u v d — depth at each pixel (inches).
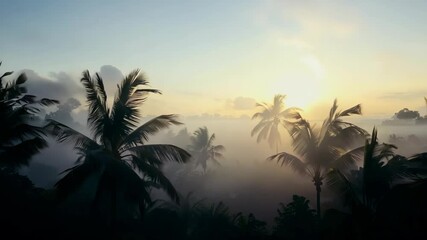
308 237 690.2
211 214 823.7
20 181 802.8
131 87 587.5
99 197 526.0
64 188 497.0
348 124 772.6
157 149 582.9
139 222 760.3
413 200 474.3
